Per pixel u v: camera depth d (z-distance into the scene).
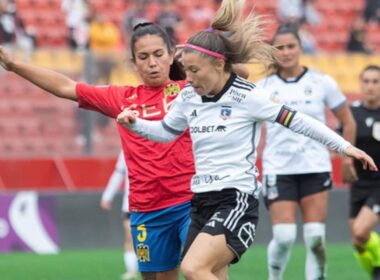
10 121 41.84
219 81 17.23
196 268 16.53
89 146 41.66
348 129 25.81
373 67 28.19
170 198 19.25
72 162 41.50
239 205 17.14
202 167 17.53
